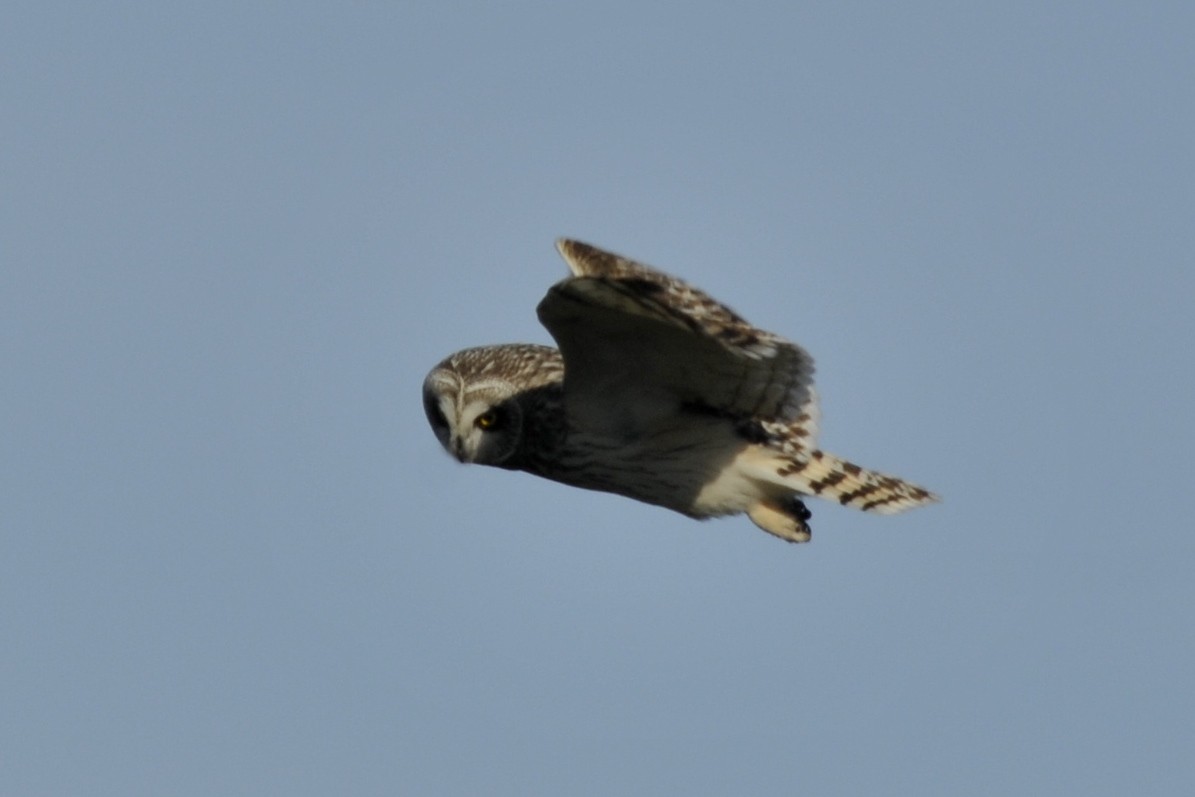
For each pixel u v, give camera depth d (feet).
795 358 44.88
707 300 41.88
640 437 47.32
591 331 44.16
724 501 48.44
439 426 48.88
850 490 47.83
